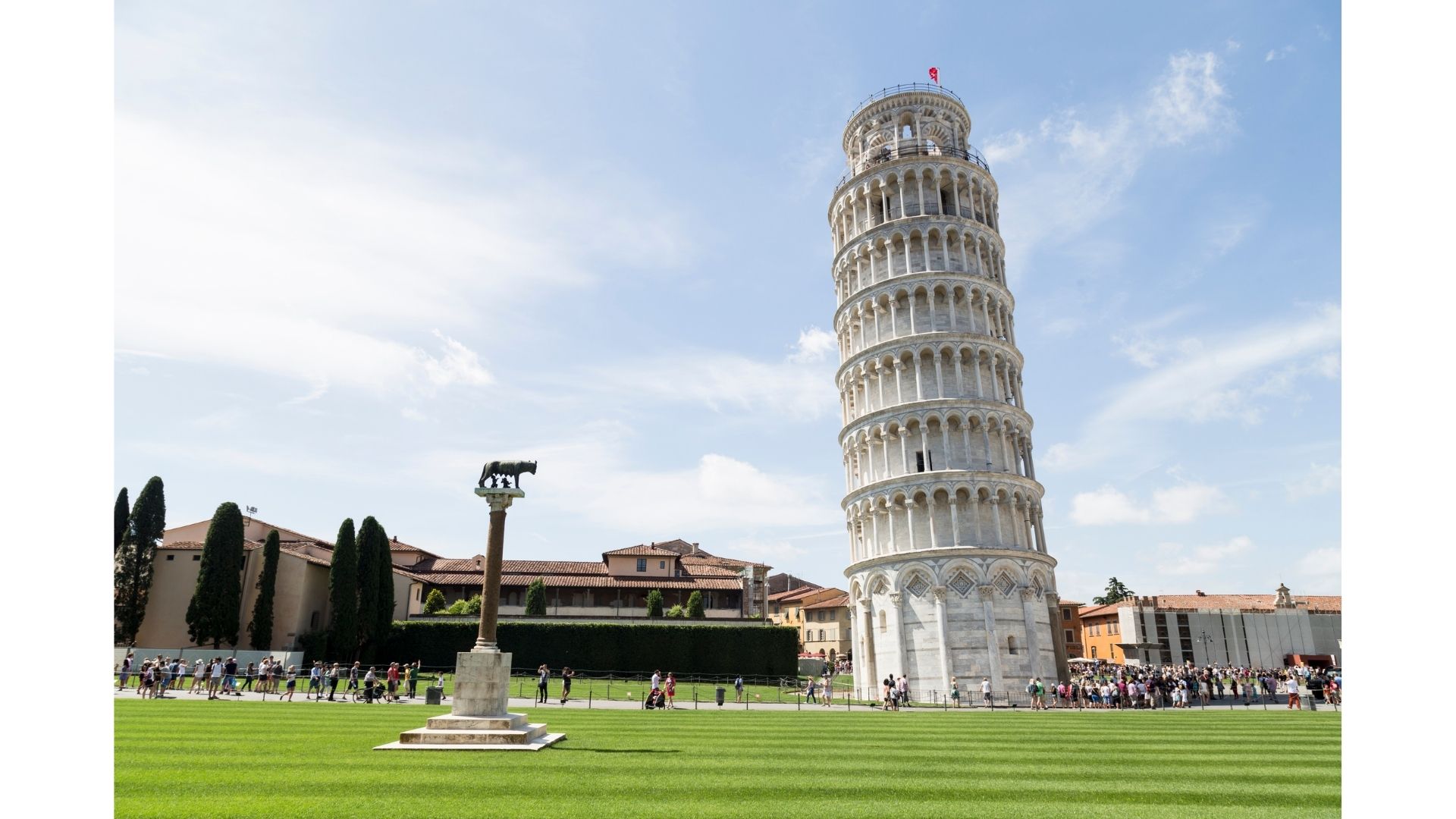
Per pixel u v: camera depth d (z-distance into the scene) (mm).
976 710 48125
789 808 15242
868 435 66375
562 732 27875
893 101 76312
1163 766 20859
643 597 96250
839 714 41312
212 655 60000
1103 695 52062
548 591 94625
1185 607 110438
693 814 14633
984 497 60719
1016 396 67312
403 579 84562
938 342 64750
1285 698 58375
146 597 64750
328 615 74125
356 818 13836
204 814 13891
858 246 72625
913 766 20469
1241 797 16750
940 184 70750
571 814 14461
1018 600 58156
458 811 14469
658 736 27203
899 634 58875
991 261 70438
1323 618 105688
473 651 25406
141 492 66125
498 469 27812
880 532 63906
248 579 68688
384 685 47406
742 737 27094
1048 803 16000
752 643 72938
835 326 76250
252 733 25125
